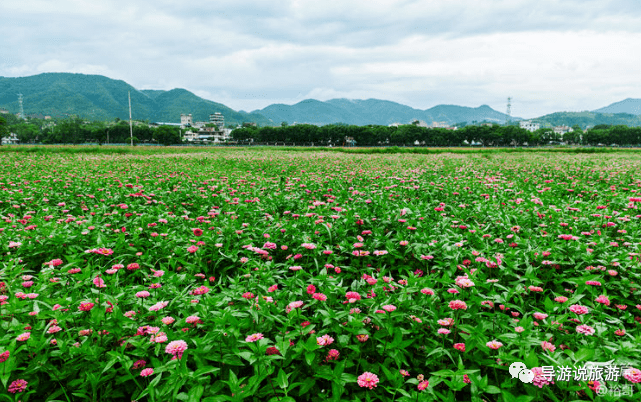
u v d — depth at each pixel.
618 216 7.29
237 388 2.46
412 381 2.65
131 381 2.91
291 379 2.83
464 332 3.35
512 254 4.94
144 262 5.08
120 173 16.80
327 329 3.15
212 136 182.12
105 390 2.77
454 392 2.95
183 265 5.18
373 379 2.64
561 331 3.31
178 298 3.72
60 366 3.00
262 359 2.67
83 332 2.98
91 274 4.41
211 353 2.89
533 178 15.24
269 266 4.66
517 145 131.25
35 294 3.53
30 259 5.43
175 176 15.39
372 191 11.03
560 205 8.73
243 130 136.75
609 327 3.41
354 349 2.92
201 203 9.92
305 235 5.80
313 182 13.54
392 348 2.99
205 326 3.27
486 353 2.88
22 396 2.64
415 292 3.85
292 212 8.91
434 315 3.32
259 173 18.03
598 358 2.78
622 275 4.57
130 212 8.14
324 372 2.72
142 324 3.33
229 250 5.54
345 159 31.44
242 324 3.08
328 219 7.14
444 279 4.01
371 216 7.50
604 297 3.53
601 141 132.38
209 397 2.41
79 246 5.54
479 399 2.45
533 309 3.85
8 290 3.85
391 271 5.33
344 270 5.22
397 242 5.70
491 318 3.56
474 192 11.16
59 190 11.19
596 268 4.55
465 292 3.81
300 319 3.39
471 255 5.04
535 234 6.46
